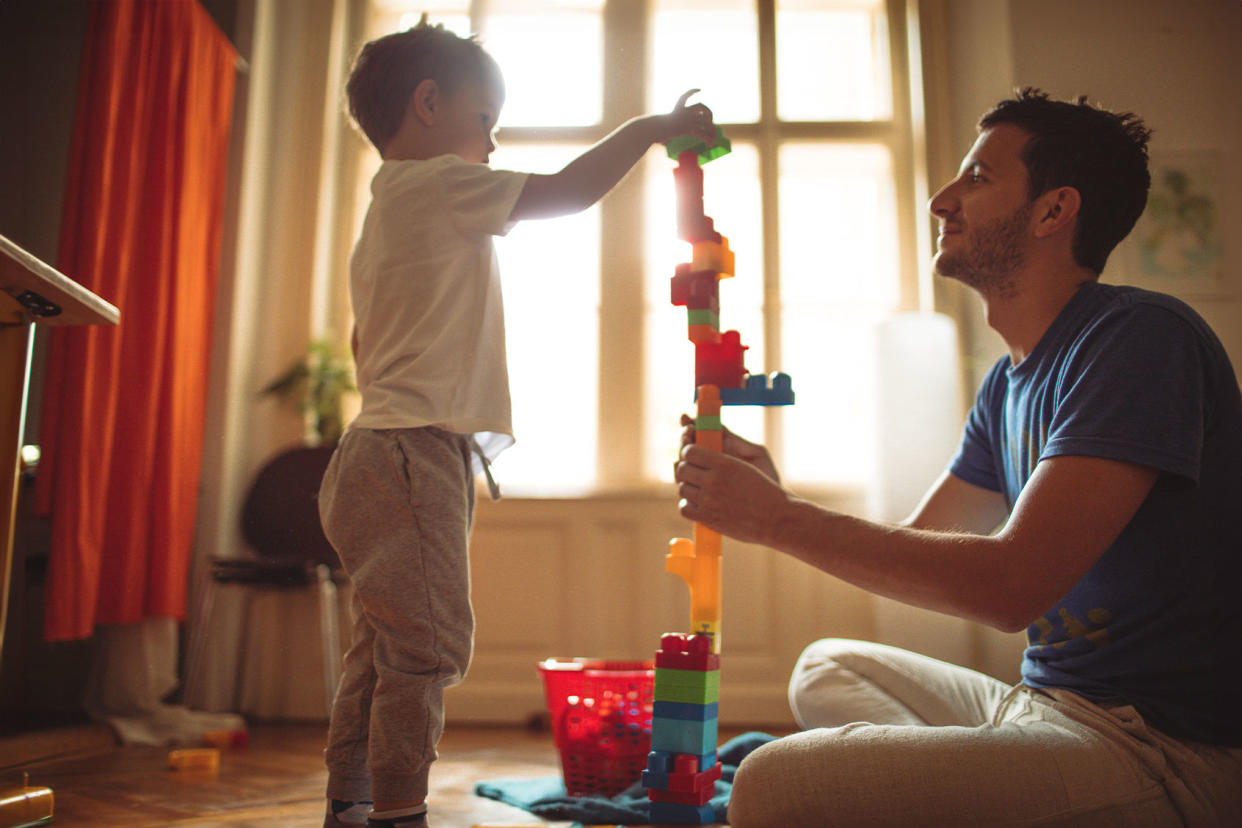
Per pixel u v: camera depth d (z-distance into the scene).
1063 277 1.10
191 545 2.82
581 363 3.33
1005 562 0.85
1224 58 2.84
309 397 3.16
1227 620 0.92
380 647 1.11
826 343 3.32
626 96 3.50
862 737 0.89
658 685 1.10
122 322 2.44
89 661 2.63
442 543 1.12
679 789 1.06
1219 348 0.96
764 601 3.05
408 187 1.24
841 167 3.46
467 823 1.40
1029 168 1.09
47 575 2.17
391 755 1.06
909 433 2.87
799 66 3.55
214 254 2.91
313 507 2.83
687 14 3.57
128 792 1.67
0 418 1.27
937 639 2.79
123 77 2.44
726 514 0.97
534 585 3.09
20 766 1.99
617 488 3.24
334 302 3.39
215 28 2.90
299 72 3.46
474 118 1.36
